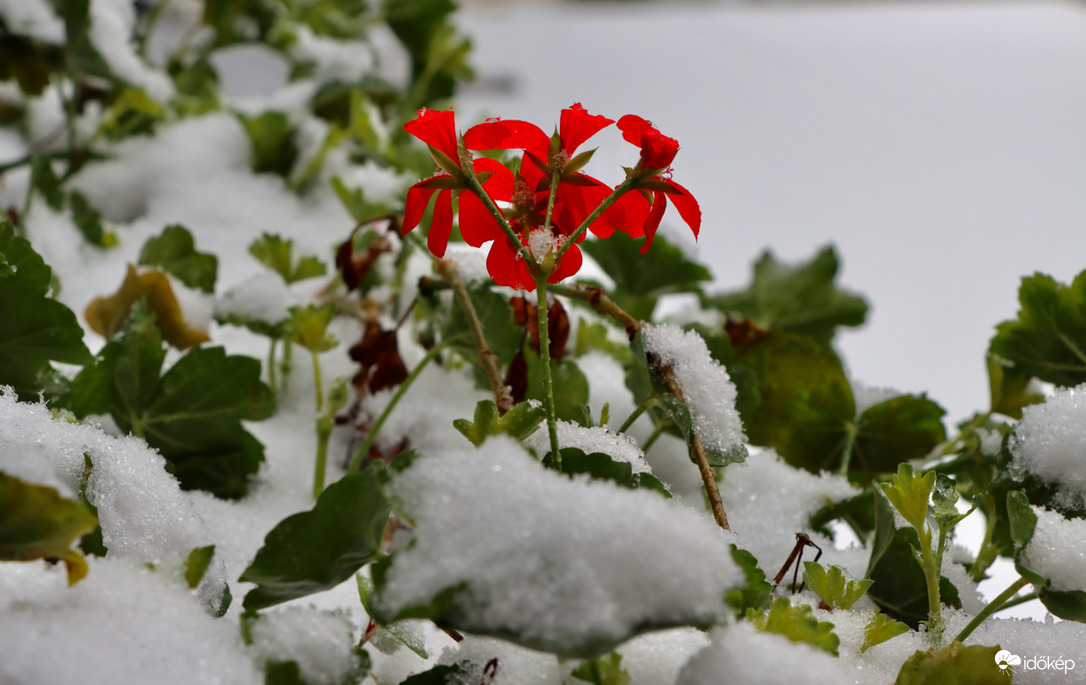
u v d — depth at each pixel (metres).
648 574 0.44
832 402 0.61
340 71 0.93
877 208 1.83
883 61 2.88
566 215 0.51
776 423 0.62
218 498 0.59
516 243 0.49
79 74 0.82
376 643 0.51
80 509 0.44
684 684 0.45
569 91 2.35
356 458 0.60
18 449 0.45
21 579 0.47
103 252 0.74
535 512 0.45
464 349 0.61
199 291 0.65
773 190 1.88
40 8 0.71
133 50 0.84
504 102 2.19
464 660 0.48
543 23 3.27
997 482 0.53
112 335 0.63
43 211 0.71
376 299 0.70
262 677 0.46
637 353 0.54
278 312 0.61
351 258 0.64
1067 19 3.43
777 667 0.45
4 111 0.91
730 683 0.45
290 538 0.47
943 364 1.29
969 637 0.51
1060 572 0.48
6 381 0.54
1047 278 0.57
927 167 2.04
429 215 0.63
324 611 0.48
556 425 0.50
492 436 0.47
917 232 1.73
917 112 2.41
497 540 0.45
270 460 0.62
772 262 0.81
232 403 0.57
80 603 0.46
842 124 2.29
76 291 0.70
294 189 0.87
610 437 0.51
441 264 0.60
